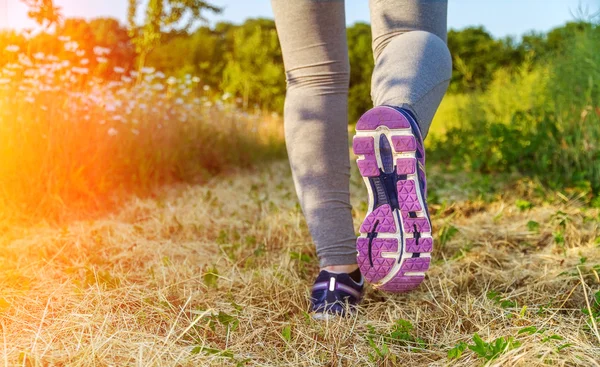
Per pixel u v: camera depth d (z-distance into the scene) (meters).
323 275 1.09
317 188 1.09
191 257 1.47
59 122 2.23
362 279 1.12
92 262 1.38
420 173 0.93
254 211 2.17
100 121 2.49
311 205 1.09
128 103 3.02
